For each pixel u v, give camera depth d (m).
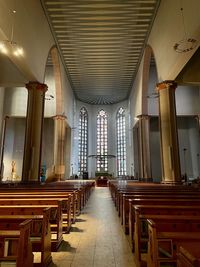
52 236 3.96
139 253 2.84
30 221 2.52
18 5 8.05
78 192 6.60
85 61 17.05
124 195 4.84
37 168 10.09
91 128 28.78
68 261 3.07
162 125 10.39
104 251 3.46
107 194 13.49
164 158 10.15
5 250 2.50
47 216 3.04
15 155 19.12
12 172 18.11
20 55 8.41
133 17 12.15
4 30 7.00
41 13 10.96
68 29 13.16
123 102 27.50
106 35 13.79
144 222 3.18
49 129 20.11
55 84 16.92
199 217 2.74
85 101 27.94
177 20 8.62
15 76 12.32
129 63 17.41
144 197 4.62
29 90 10.58
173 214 3.28
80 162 26.67
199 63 10.66
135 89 19.98
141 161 16.81
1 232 2.48
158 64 11.55
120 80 20.89
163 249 2.40
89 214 6.66
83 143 27.34
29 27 9.26
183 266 1.50
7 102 17.55
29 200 4.18
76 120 26.25
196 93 17.42
